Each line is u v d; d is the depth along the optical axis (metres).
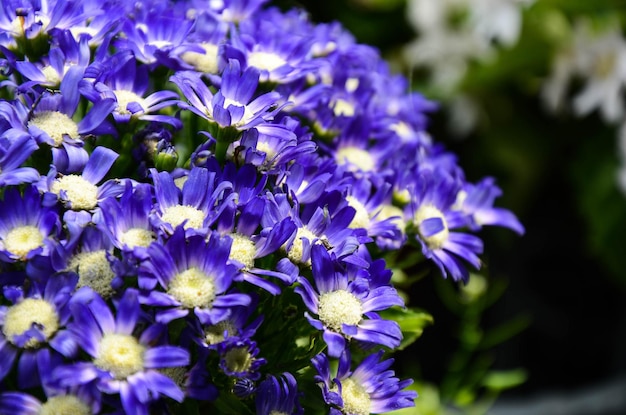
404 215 0.67
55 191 0.60
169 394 0.56
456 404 0.89
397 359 1.28
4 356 0.57
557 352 1.35
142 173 0.63
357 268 0.61
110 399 0.57
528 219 1.37
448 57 1.26
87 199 0.60
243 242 0.59
